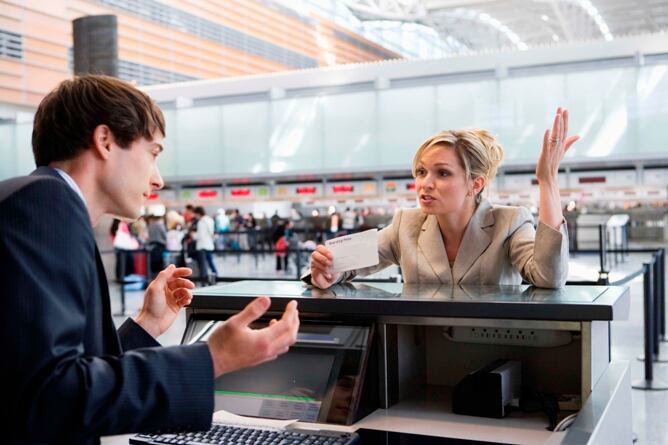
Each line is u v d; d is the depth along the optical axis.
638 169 12.78
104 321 1.09
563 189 13.29
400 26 28.66
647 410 4.20
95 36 13.79
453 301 1.45
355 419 1.47
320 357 1.56
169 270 1.54
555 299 1.44
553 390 1.67
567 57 13.04
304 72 15.07
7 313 0.87
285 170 15.11
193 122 15.80
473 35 28.72
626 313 1.62
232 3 23.86
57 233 0.93
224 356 1.01
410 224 2.10
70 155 1.09
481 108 13.59
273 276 12.42
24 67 17.66
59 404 0.87
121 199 1.13
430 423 1.48
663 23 24.00
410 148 14.14
